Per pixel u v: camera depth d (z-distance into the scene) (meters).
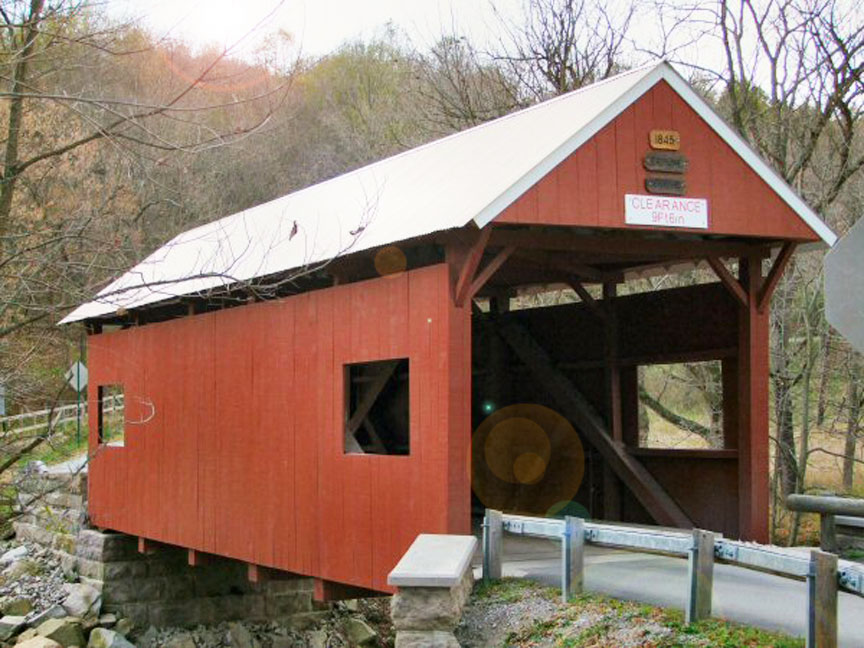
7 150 11.49
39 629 13.44
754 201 8.47
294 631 15.35
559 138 7.84
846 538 8.18
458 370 7.80
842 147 14.84
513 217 7.50
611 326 10.37
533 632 6.10
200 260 12.80
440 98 22.33
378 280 8.77
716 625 5.57
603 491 10.51
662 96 8.19
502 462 11.87
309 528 9.71
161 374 13.00
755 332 8.91
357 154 27.36
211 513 11.66
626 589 6.85
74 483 15.48
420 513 8.11
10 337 10.95
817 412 16.20
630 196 7.96
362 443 12.38
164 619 14.51
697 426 16.48
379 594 9.95
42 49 7.76
